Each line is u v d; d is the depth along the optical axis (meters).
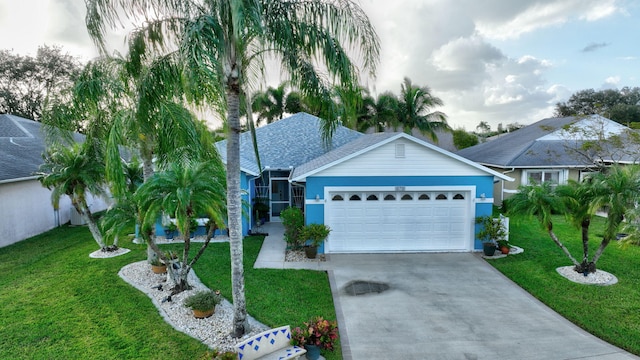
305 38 6.99
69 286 10.02
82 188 12.63
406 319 8.46
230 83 6.84
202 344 7.11
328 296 9.70
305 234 12.88
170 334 7.46
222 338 7.34
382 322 8.30
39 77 41.06
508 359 6.81
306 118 24.03
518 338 7.57
